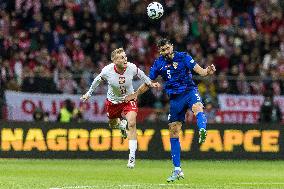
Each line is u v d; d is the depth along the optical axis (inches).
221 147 2325.3
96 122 2294.5
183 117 1373.0
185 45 2851.9
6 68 2465.6
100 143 2288.4
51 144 2278.5
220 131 2326.5
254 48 2864.2
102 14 2938.0
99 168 1855.3
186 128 2310.5
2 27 2785.4
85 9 2881.4
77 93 2456.9
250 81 2527.1
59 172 1675.7
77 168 1845.5
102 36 2844.5
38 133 2273.6
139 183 1357.0
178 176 1357.0
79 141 2288.4
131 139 1459.2
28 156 2266.2
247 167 1980.8
